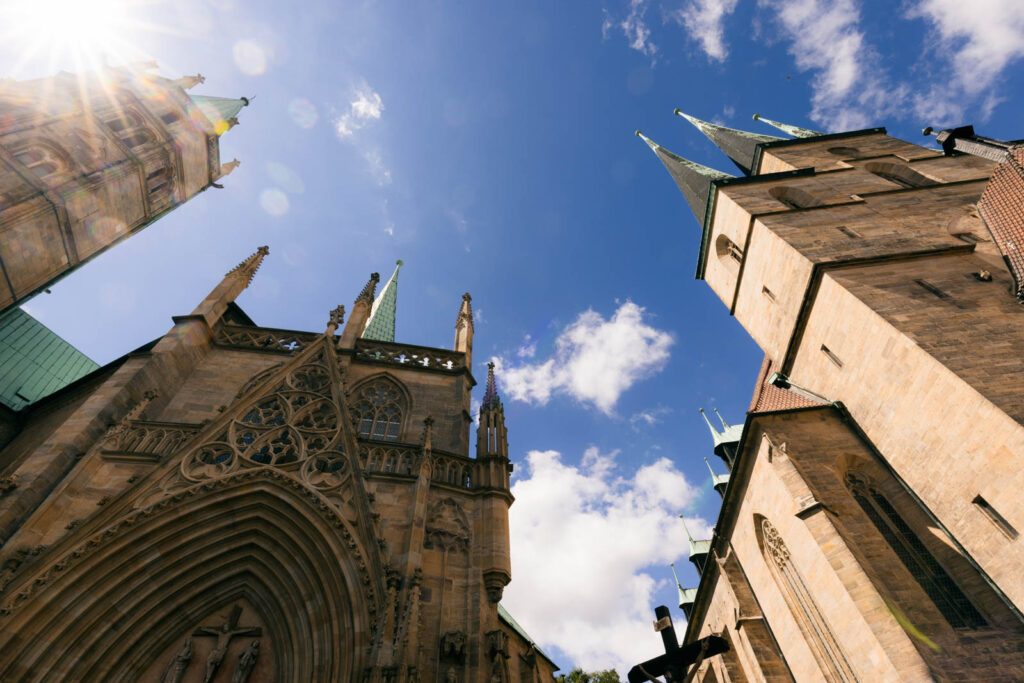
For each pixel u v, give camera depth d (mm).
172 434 22109
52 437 20844
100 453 20203
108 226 42188
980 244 22875
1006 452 14773
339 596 16750
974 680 13219
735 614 25453
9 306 34031
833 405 22656
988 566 15602
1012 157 20219
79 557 16281
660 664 9445
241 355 30047
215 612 18109
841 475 20250
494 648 16344
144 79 50031
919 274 21781
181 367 27484
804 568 19109
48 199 35656
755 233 30266
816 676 19312
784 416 22719
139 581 17125
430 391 30203
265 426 22109
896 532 18219
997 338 17375
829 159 39438
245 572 18547
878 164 36938
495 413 26688
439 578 18141
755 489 23125
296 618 17312
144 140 48031
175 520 18031
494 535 19828
